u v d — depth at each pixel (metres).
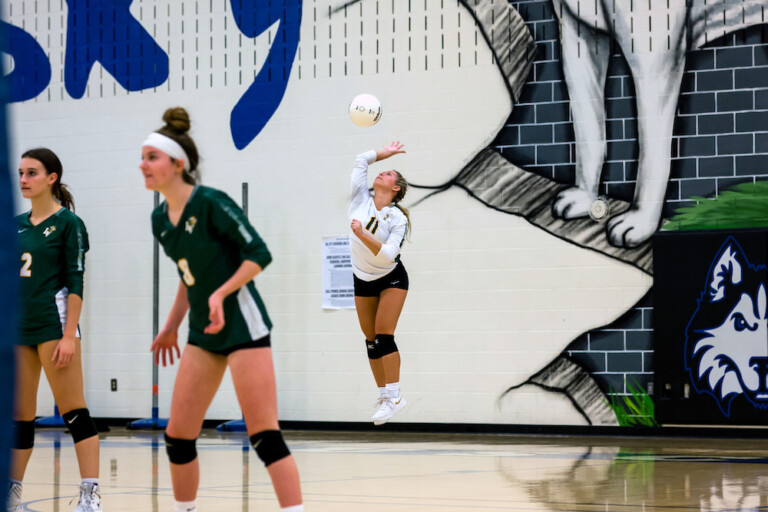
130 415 25.80
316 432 23.67
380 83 24.30
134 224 26.03
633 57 22.64
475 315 23.31
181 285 8.41
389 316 15.81
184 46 25.89
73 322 10.82
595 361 22.50
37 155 11.01
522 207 23.16
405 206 23.91
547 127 23.09
